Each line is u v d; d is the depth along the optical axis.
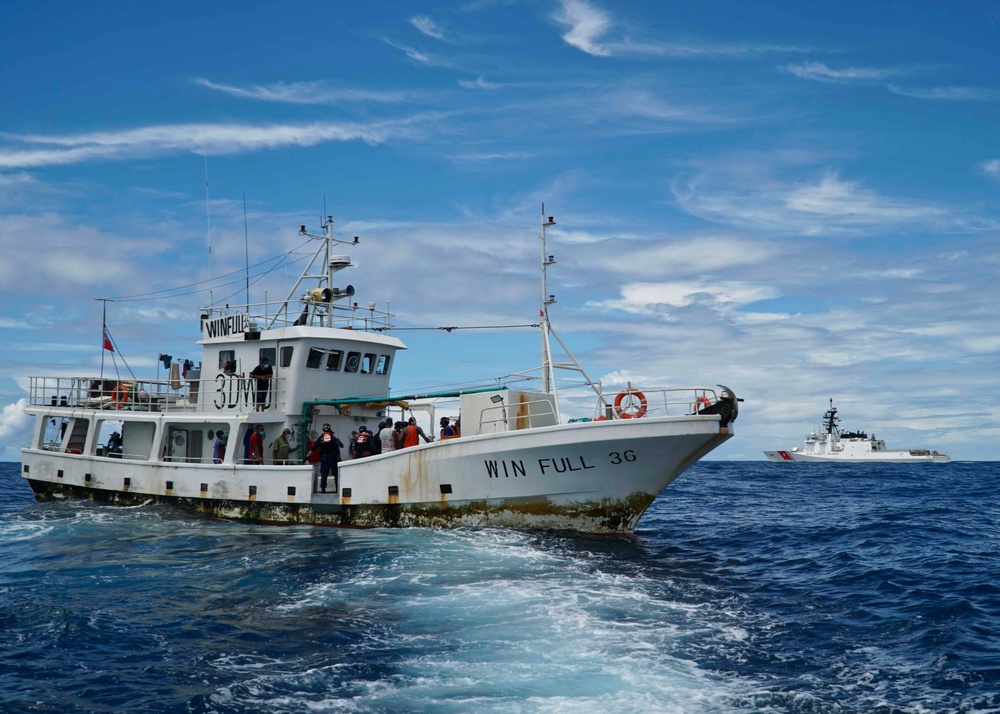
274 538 23.64
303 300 28.84
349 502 25.16
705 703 10.76
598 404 23.16
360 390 29.31
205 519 27.28
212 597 16.58
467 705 10.57
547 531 23.16
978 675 11.96
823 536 26.94
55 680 11.80
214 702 10.87
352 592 16.52
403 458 24.36
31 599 16.55
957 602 16.34
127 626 14.47
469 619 14.44
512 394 23.98
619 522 23.03
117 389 31.19
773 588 18.12
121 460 29.95
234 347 29.28
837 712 10.60
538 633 13.58
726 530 29.00
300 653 12.77
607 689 11.12
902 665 12.44
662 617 14.88
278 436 28.00
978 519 32.09
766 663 12.41
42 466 32.72
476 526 23.67
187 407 30.64
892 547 24.12
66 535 24.66
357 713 10.41
